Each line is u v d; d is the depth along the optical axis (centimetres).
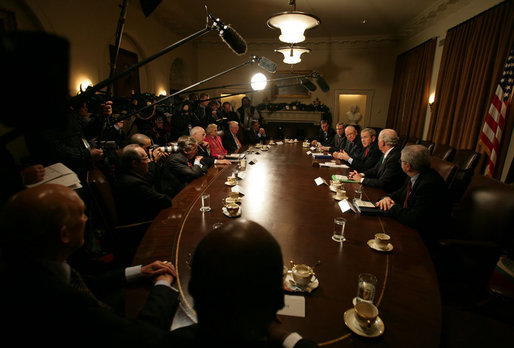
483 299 153
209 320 44
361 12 518
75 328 61
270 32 675
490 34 358
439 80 475
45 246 72
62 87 53
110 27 426
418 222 156
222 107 579
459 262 162
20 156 299
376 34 689
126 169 196
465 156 329
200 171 268
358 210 178
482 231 166
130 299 97
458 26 430
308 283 100
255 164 323
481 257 152
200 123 482
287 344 70
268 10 519
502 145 334
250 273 42
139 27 503
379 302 95
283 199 197
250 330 45
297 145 510
